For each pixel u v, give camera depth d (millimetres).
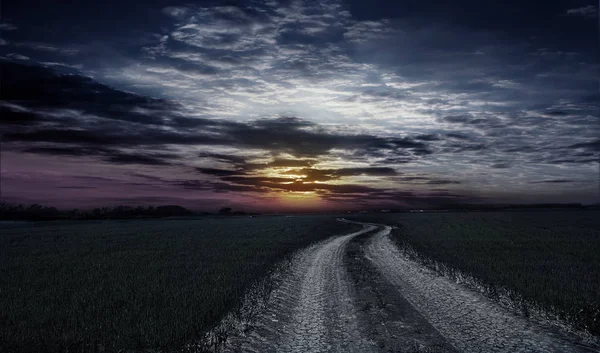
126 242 38375
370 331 9977
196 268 20266
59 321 10484
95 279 17047
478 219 94938
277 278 18016
